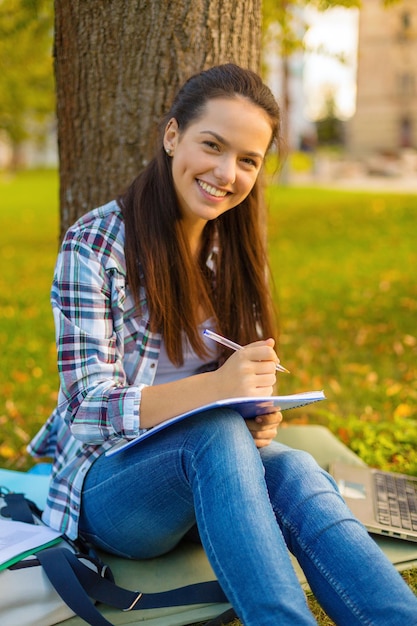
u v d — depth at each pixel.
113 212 1.95
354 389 4.06
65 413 1.81
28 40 6.36
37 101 9.97
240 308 2.18
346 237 9.87
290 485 1.75
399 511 2.29
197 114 1.81
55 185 20.75
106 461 1.86
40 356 4.71
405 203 11.87
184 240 1.96
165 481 1.75
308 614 1.45
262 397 1.61
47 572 1.74
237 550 1.49
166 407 1.71
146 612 1.85
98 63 2.70
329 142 46.00
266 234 2.57
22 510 2.03
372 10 32.34
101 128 2.76
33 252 9.23
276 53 5.87
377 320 5.62
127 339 1.93
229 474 1.59
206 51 2.66
